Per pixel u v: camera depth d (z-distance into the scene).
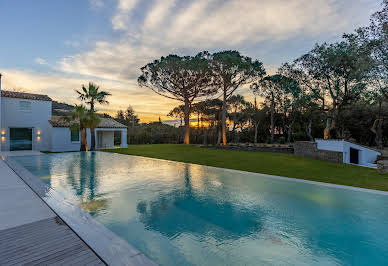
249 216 4.70
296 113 29.80
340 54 18.00
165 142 37.66
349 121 25.27
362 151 12.32
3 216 3.57
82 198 5.88
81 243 2.67
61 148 18.55
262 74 23.27
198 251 3.31
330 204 5.27
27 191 5.26
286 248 3.43
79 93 19.03
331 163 11.53
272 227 4.18
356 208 5.00
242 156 15.02
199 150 19.88
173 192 6.48
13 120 16.95
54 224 3.26
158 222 4.38
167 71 25.70
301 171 9.22
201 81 26.38
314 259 3.13
